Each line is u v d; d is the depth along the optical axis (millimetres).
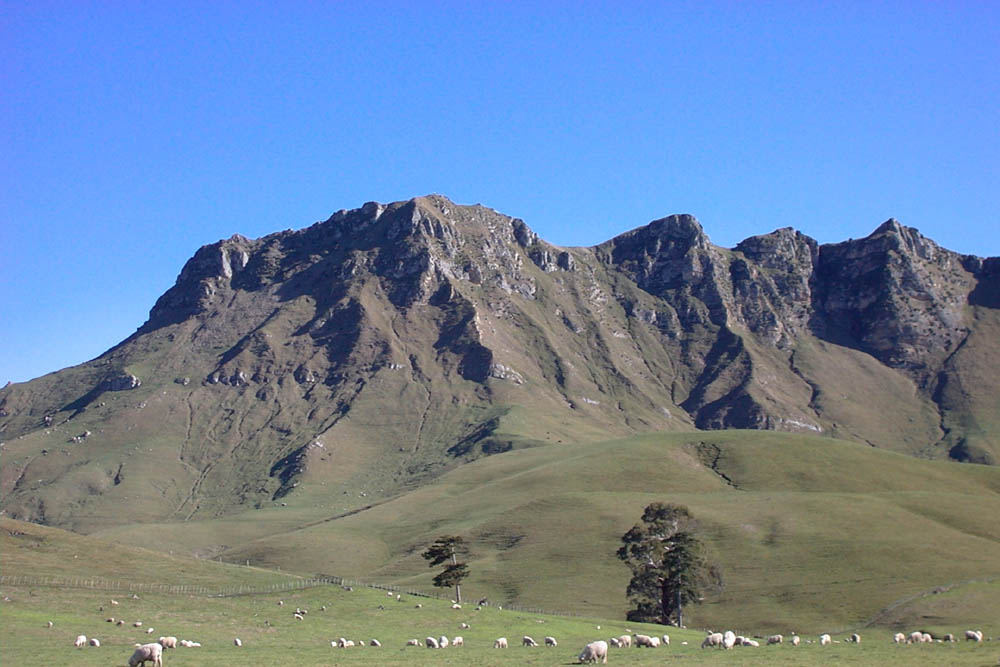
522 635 104875
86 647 83438
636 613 151125
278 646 90375
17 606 102188
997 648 80875
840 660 75500
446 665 75000
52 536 145875
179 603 111938
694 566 148375
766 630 150125
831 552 189750
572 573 193625
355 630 103875
